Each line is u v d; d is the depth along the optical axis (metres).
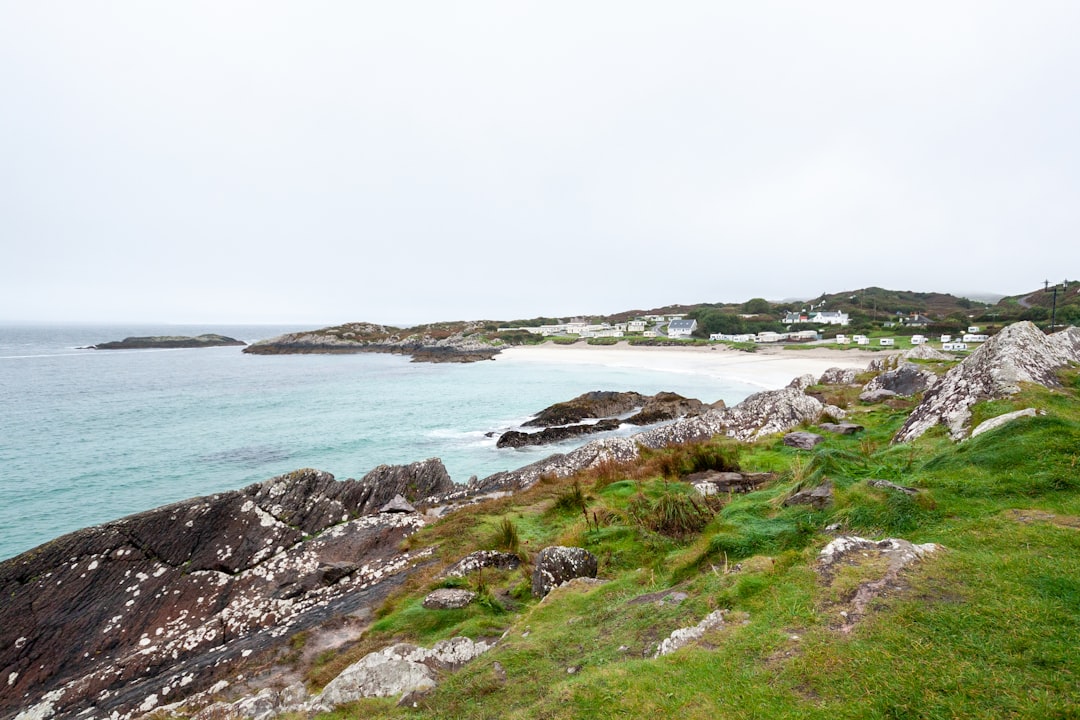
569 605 7.52
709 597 5.98
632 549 10.05
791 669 4.32
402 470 22.22
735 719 3.96
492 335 151.38
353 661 8.62
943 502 7.00
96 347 148.25
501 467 31.17
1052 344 13.27
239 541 15.29
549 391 61.19
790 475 11.70
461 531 15.10
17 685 11.13
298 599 12.89
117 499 27.42
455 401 54.97
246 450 36.06
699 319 135.00
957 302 158.50
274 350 134.50
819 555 5.98
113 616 12.66
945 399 12.34
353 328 156.62
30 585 13.02
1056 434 7.90
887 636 4.40
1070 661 3.78
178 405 54.06
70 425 44.75
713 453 15.65
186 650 11.33
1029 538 5.66
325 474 20.02
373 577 13.35
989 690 3.66
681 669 4.71
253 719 6.99
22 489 28.83
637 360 90.81
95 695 10.34
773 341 105.00
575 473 20.38
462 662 7.16
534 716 4.62
